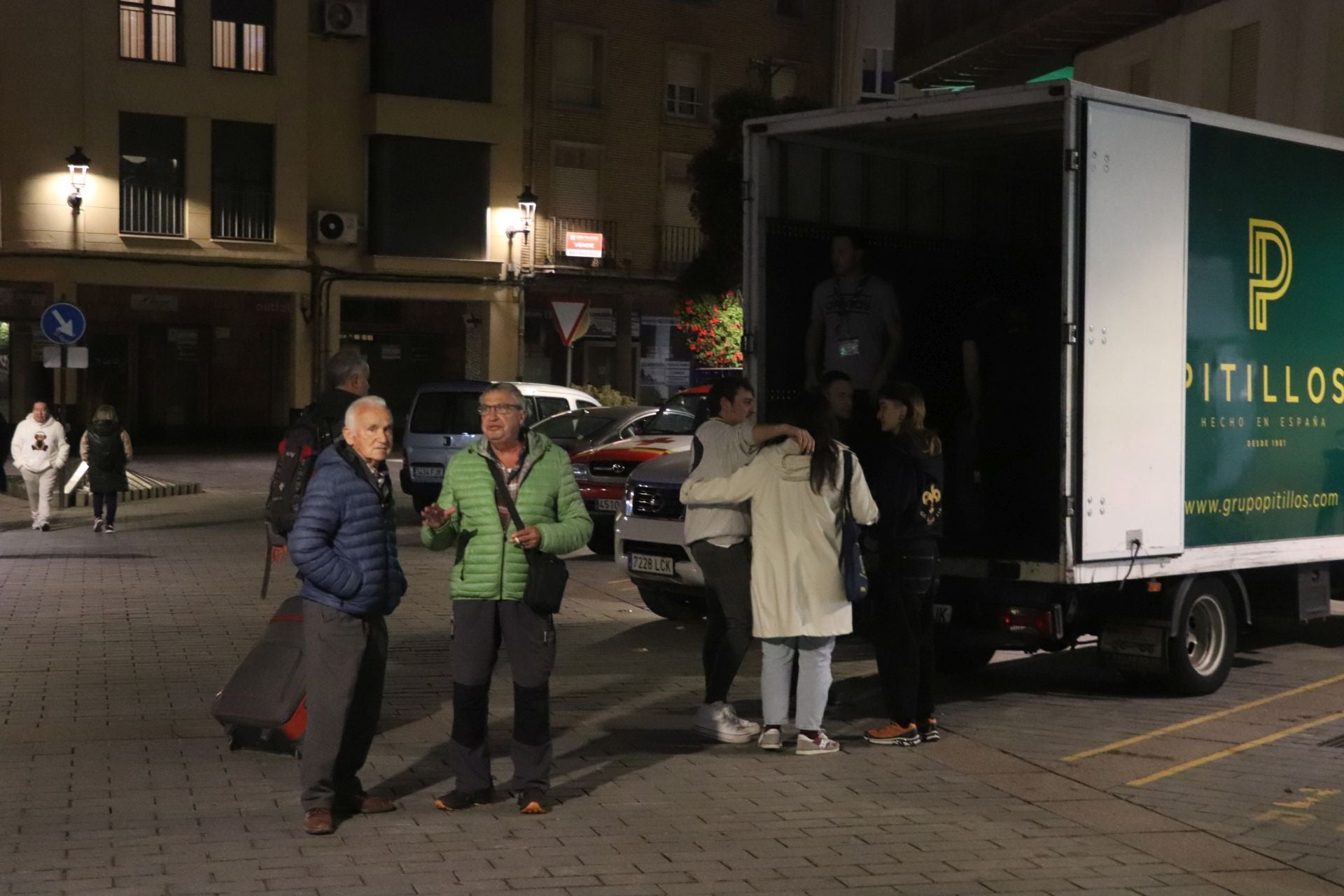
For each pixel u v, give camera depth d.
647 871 5.98
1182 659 9.52
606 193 39.12
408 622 12.00
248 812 6.68
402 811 6.77
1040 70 21.22
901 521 8.12
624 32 39.09
